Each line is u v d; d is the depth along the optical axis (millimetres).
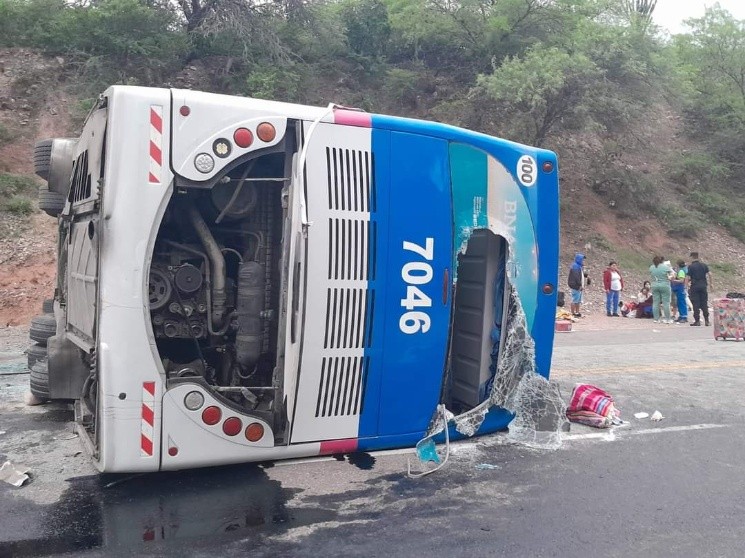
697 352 12055
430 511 4672
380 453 5664
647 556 4113
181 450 4621
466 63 26172
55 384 5539
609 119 22391
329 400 5047
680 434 6680
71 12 20906
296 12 22781
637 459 5875
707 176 28719
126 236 4395
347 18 26266
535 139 22141
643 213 25750
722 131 30297
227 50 22094
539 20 24062
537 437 6227
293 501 4762
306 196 4793
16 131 18047
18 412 6852
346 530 4344
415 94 24797
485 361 6059
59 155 6234
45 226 15758
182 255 4926
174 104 4496
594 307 19500
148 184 4426
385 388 5250
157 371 4516
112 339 4406
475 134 5609
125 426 4453
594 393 7074
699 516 4715
